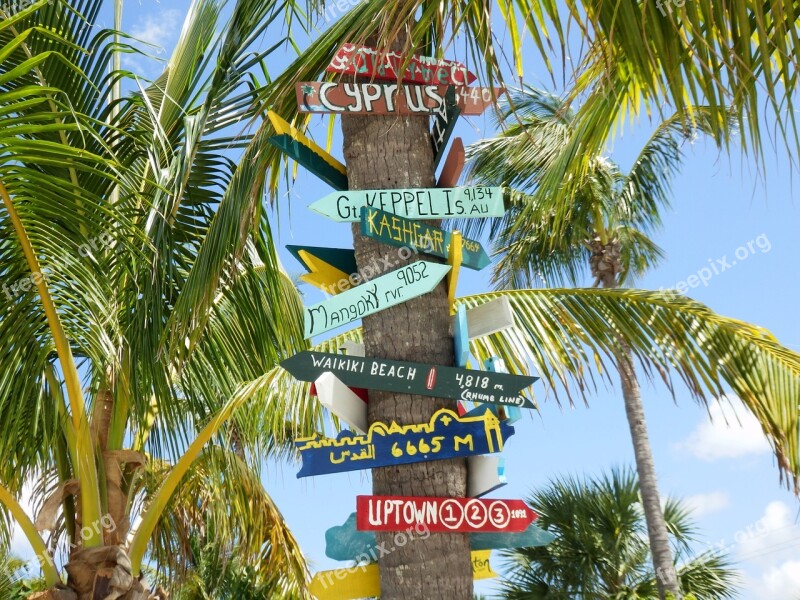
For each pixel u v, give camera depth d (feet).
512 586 33.83
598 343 14.29
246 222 12.64
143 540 16.94
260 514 21.09
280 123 11.69
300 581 22.26
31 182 13.38
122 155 17.63
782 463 13.15
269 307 19.49
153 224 16.35
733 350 13.93
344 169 12.14
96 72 16.35
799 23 8.52
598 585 33.32
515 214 35.32
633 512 34.32
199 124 15.31
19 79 15.67
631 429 36.70
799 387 13.43
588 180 36.19
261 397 19.24
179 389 19.92
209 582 29.43
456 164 11.60
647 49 7.40
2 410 16.97
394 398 10.83
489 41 8.00
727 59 6.99
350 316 10.77
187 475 20.80
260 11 14.92
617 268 39.06
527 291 15.16
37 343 16.35
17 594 33.35
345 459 10.42
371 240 11.70
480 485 10.48
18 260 15.17
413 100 11.55
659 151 37.91
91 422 17.75
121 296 17.69
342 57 11.37
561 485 35.01
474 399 10.45
